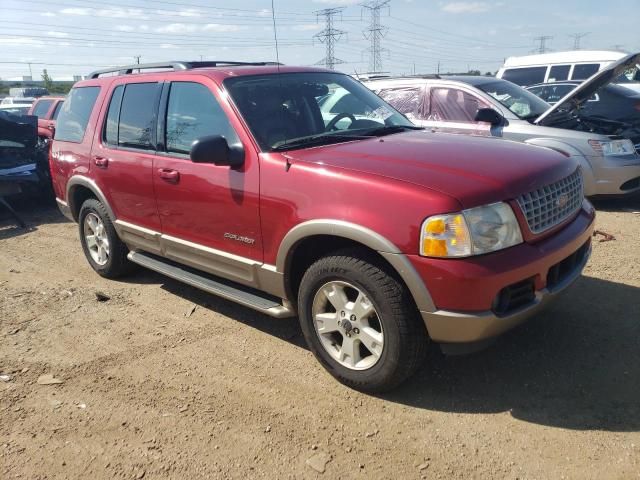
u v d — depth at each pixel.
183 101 4.15
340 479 2.66
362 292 3.12
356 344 3.28
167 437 3.03
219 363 3.77
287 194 3.33
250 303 3.77
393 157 3.27
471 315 2.80
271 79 4.13
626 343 3.67
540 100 7.90
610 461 2.66
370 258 3.08
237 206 3.65
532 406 3.11
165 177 4.16
